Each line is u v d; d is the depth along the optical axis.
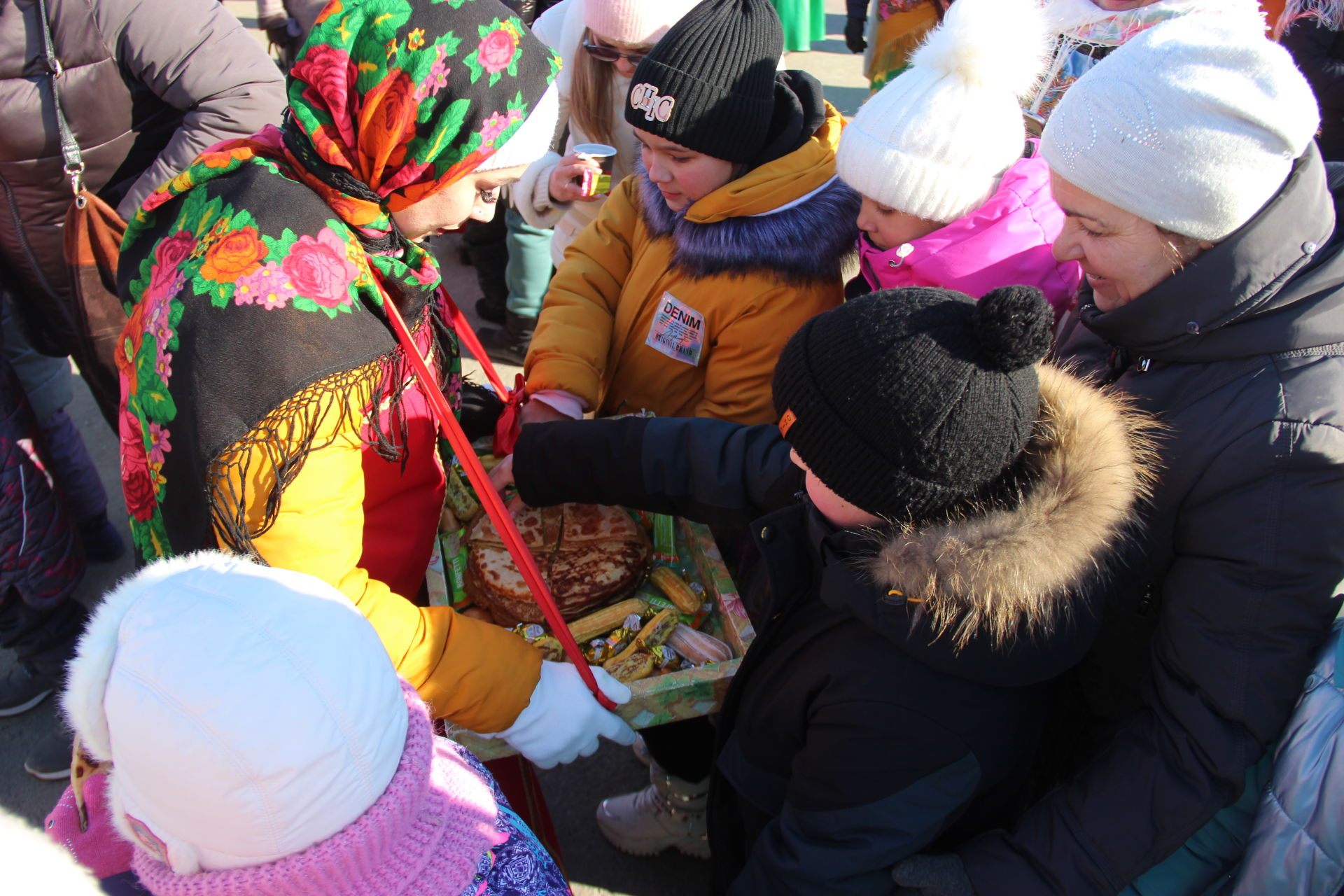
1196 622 1.19
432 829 0.90
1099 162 1.23
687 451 1.61
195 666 0.74
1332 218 1.22
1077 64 2.13
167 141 2.38
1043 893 1.20
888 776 1.17
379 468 1.39
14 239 2.28
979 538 1.03
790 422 1.11
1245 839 1.23
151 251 1.33
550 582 1.61
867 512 1.11
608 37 2.28
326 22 1.22
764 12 1.72
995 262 1.59
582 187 2.39
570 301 2.03
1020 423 1.04
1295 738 1.14
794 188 1.77
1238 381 1.21
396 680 0.88
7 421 2.05
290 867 0.78
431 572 1.63
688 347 1.89
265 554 1.18
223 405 1.14
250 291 1.16
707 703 1.47
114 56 2.15
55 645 2.28
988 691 1.17
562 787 2.36
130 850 0.98
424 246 1.46
